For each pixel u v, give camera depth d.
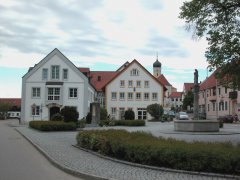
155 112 77.38
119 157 14.79
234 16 19.52
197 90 32.41
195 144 12.69
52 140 25.02
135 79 85.38
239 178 10.43
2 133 36.34
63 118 41.28
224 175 10.70
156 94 85.12
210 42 19.64
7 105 115.62
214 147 11.84
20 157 16.92
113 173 11.56
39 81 68.31
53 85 68.06
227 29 19.45
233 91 20.89
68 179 11.27
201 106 97.38
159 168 12.10
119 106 85.06
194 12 19.89
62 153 17.12
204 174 11.01
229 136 26.41
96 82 100.00
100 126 46.72
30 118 67.50
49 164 14.61
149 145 12.98
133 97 85.12
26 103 67.69
